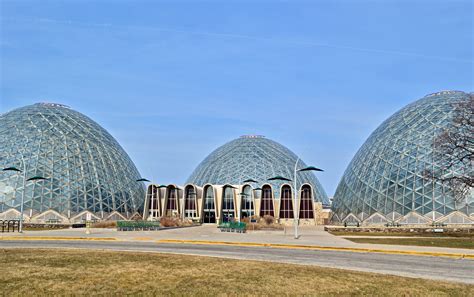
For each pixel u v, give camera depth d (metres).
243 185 81.81
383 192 57.12
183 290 13.09
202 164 103.69
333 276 15.58
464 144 43.56
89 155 75.56
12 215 63.25
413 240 35.97
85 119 84.44
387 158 59.53
